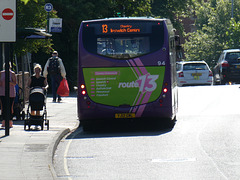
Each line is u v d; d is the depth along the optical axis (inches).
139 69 1609.3
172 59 1705.2
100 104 1615.4
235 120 1740.9
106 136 1492.4
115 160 1092.5
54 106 2417.6
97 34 1621.6
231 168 973.8
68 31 3754.9
